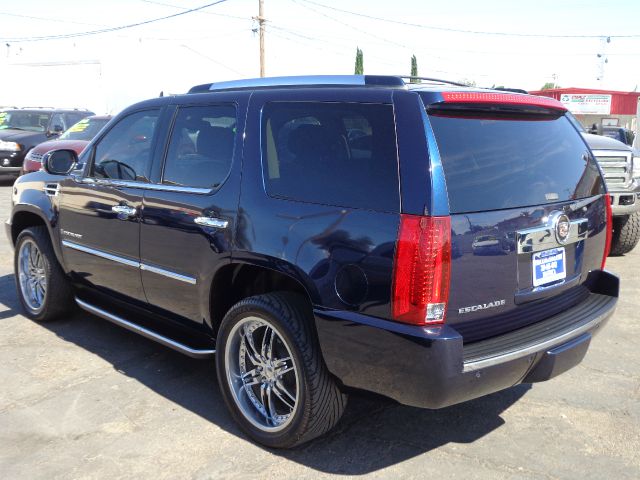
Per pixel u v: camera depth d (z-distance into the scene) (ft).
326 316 10.13
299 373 10.62
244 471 10.79
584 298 12.53
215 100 12.91
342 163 10.45
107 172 15.11
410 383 9.52
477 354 9.72
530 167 11.02
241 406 11.82
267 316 10.92
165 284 13.37
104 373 14.75
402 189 9.55
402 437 11.95
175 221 12.82
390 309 9.48
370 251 9.64
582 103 149.69
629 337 17.30
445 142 9.86
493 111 10.85
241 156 11.93
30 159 38.01
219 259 11.85
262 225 11.14
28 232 17.57
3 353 15.84
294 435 10.92
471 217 9.69
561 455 11.35
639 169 26.40
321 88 11.28
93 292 16.15
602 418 12.73
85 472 10.73
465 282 9.67
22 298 18.51
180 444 11.66
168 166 13.44
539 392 13.93
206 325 12.72
